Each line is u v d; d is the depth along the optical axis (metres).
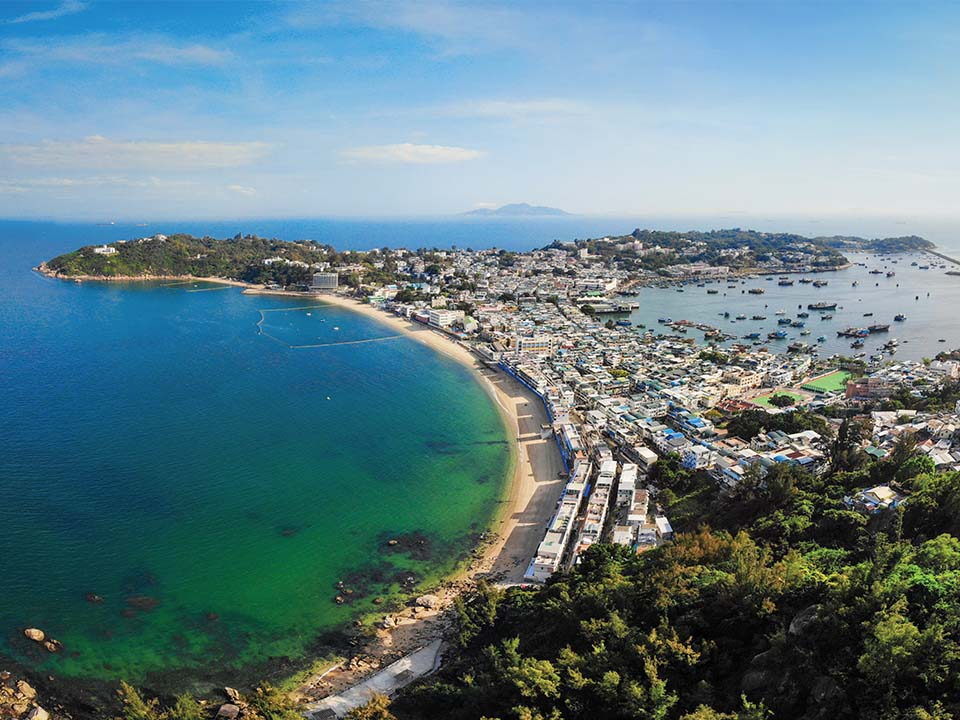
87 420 177.12
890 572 58.25
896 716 45.25
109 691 83.62
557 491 140.00
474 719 64.56
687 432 163.62
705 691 56.84
